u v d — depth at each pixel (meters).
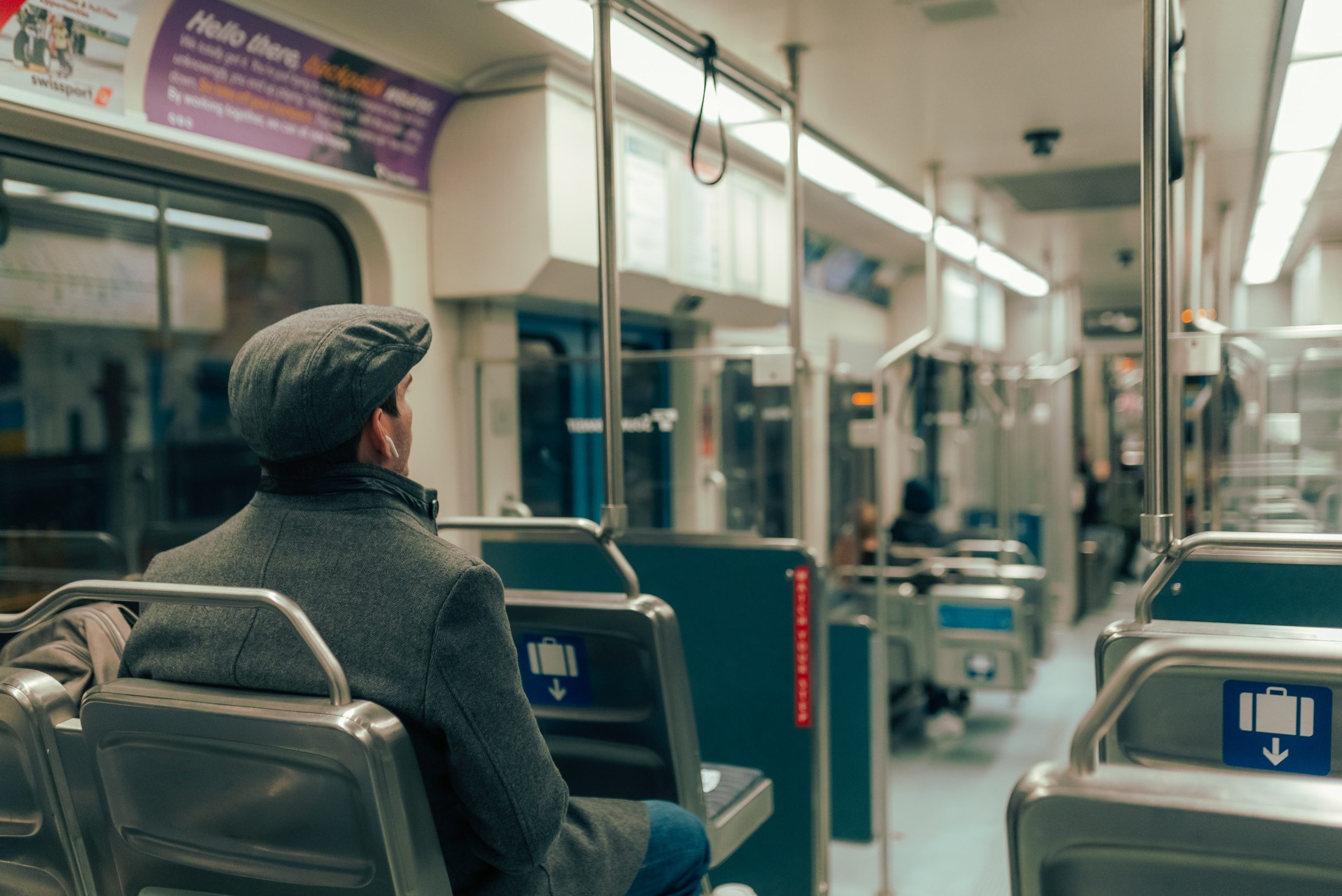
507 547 3.62
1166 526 1.94
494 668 1.44
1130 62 3.37
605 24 2.30
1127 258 7.47
